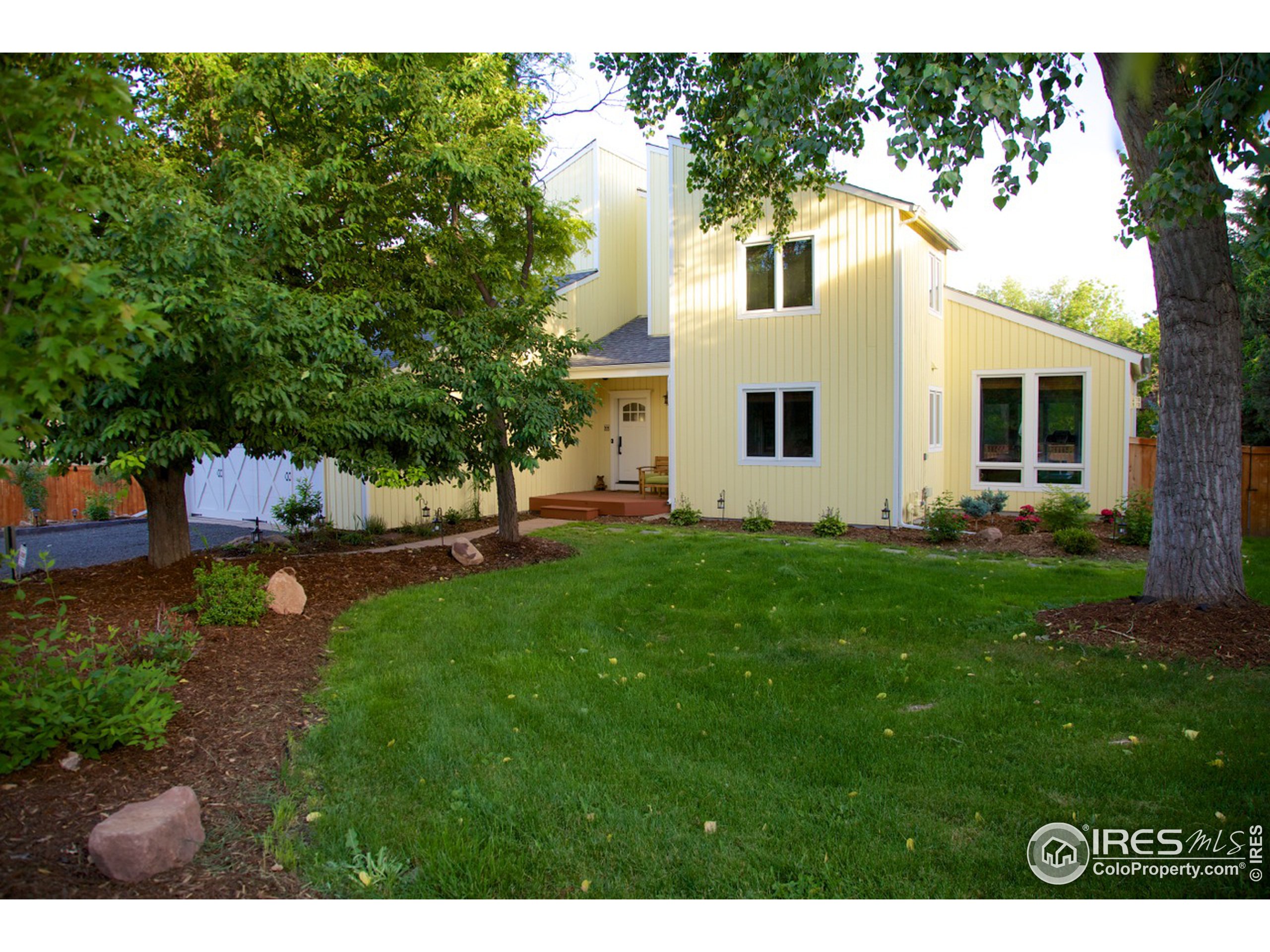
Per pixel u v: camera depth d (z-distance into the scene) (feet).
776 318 43.88
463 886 9.73
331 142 27.45
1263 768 12.48
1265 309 50.16
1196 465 20.51
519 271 37.40
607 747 13.70
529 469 32.12
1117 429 45.62
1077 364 46.55
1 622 19.19
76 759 12.17
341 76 27.17
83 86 8.91
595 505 48.91
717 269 45.73
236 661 17.84
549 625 21.93
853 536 39.37
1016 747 13.57
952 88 18.19
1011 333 48.34
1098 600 23.40
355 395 25.68
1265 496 44.01
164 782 12.07
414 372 30.35
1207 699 15.56
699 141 31.09
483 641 20.26
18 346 8.15
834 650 19.44
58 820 10.58
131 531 47.75
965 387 50.01
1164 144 16.38
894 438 40.86
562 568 30.68
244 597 20.75
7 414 7.78
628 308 62.28
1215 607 19.92
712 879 9.91
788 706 15.67
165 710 12.96
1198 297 20.43
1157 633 19.33
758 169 31.09
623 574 28.73
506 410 31.30
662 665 18.42
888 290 40.68
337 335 24.32
